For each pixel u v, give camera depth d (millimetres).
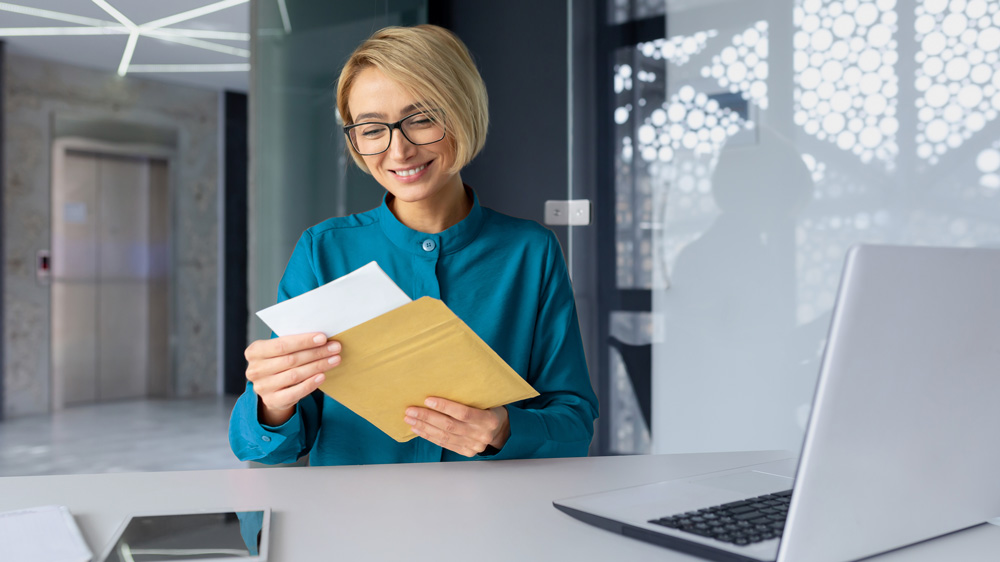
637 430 2596
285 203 2795
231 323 6449
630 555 645
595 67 2641
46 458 4059
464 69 1067
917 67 2250
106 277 5949
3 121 5082
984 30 2158
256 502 803
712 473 895
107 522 739
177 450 4262
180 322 6227
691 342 2533
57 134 5547
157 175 6176
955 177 2209
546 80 2656
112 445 4395
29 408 5406
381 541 681
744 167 2477
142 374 6195
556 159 2643
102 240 5906
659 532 662
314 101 2764
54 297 5543
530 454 1015
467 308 1176
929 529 618
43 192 5477
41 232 5473
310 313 816
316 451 1118
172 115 6141
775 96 2438
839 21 2344
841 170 2352
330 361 823
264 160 2828
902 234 2275
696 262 2535
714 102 2520
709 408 2504
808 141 2395
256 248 2820
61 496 828
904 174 2273
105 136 5789
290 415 983
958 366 591
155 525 700
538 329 1210
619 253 2619
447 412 901
